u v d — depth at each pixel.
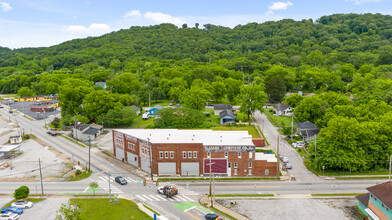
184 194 58.97
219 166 67.69
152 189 61.59
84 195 58.81
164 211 51.97
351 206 54.00
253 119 119.88
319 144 70.44
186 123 101.62
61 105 122.69
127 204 54.44
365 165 68.06
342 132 68.88
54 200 56.78
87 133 96.75
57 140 96.69
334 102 112.94
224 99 167.00
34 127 113.81
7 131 107.50
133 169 72.94
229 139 70.44
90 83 183.38
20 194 55.12
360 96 115.44
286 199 56.59
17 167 74.00
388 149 69.19
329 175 67.50
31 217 50.56
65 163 76.56
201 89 129.00
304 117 107.94
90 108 110.31
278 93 148.62
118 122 107.50
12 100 176.38
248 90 115.50
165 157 67.88
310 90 178.25
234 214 51.09
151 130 79.25
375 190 47.41
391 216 42.75
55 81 192.50
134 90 166.75
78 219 46.22
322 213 51.62
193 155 67.69
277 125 109.75
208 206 53.78
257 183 63.88
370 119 84.44
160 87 166.75
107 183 64.69
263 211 52.22
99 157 81.12
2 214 49.00
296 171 69.81
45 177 68.06
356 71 190.88
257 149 82.94
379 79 144.50
